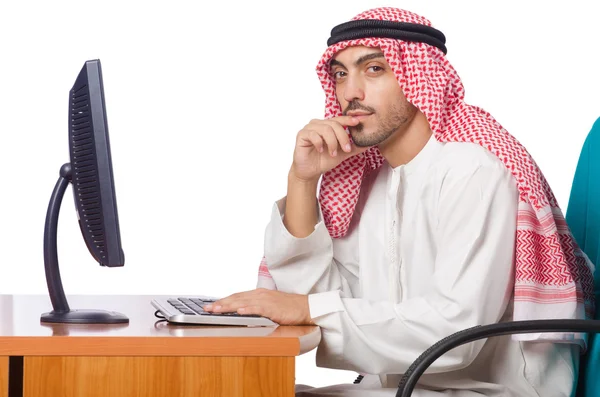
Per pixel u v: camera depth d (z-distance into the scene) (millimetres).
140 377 1900
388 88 2664
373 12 2744
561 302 2479
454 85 2721
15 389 1896
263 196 5211
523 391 2533
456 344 2127
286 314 2324
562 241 2652
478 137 2604
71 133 2283
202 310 2350
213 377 1921
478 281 2393
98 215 2262
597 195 2807
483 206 2465
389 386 2691
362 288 2779
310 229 2721
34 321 2246
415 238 2645
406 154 2732
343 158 2707
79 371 1885
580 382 2648
